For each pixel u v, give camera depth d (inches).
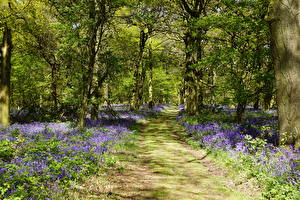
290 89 315.0
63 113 808.3
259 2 483.2
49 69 919.0
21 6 628.4
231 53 542.9
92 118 826.8
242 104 658.8
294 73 313.0
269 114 904.3
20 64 800.3
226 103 636.1
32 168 252.4
